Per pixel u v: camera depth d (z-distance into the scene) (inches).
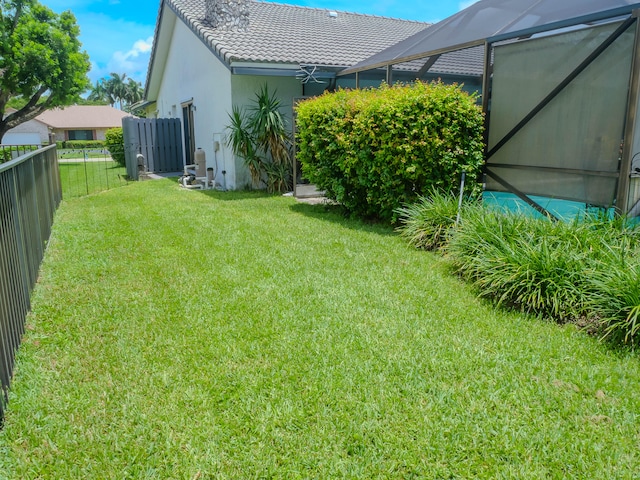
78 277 183.2
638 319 125.6
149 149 615.8
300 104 336.2
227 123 441.7
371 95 279.6
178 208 335.6
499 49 250.2
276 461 86.7
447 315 149.7
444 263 200.2
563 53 218.7
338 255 214.2
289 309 153.0
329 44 482.3
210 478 83.2
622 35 195.2
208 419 97.8
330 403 103.0
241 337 133.5
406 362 120.0
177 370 116.2
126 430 94.7
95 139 2062.0
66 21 944.9
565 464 85.9
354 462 86.6
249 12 507.8
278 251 220.2
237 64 392.8
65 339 132.3
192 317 146.8
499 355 124.0
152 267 195.5
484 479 82.7
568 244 165.0
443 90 247.4
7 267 118.7
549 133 229.1
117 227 269.9
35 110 957.8
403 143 250.7
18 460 86.8
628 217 193.0
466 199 241.1
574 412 100.5
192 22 466.6
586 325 141.3
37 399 104.2
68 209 332.5
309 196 391.2
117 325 141.5
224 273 188.1
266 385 109.7
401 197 263.1
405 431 94.5
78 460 87.2
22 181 159.0
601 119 206.1
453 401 104.0
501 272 159.3
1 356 100.7
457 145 247.3
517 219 191.0
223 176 462.9
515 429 95.1
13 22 888.9
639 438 92.7
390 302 159.3
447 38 290.7
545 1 240.8
